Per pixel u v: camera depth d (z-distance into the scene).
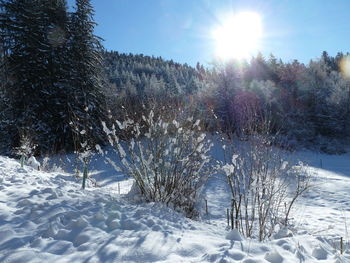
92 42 22.53
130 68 100.00
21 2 19.94
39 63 19.70
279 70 50.78
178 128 5.95
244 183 5.19
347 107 40.97
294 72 47.47
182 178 5.84
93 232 3.06
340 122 39.69
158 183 5.64
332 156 33.84
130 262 2.52
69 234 2.99
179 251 2.77
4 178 5.04
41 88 19.52
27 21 19.53
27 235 2.88
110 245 2.79
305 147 35.09
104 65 25.56
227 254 2.65
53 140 18.44
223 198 9.19
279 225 4.91
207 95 30.03
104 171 12.87
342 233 5.81
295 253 2.86
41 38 20.25
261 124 5.79
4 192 4.20
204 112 7.00
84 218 3.41
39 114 19.30
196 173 5.95
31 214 3.38
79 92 19.77
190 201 6.05
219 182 11.34
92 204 4.02
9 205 3.65
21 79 18.86
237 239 3.34
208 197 9.20
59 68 20.77
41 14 20.72
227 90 31.34
